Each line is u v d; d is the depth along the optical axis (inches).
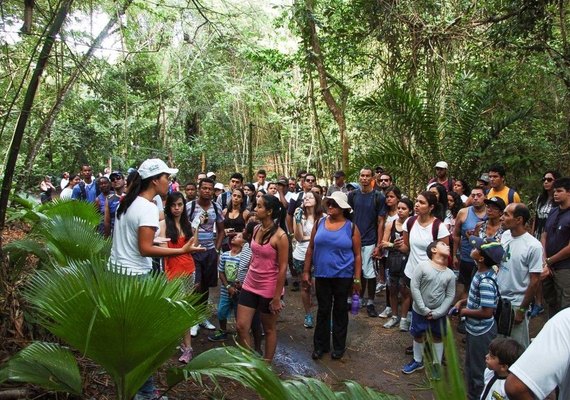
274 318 173.8
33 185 499.2
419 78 389.7
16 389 128.5
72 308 97.9
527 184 364.2
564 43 309.7
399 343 213.8
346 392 69.9
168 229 183.6
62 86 221.3
